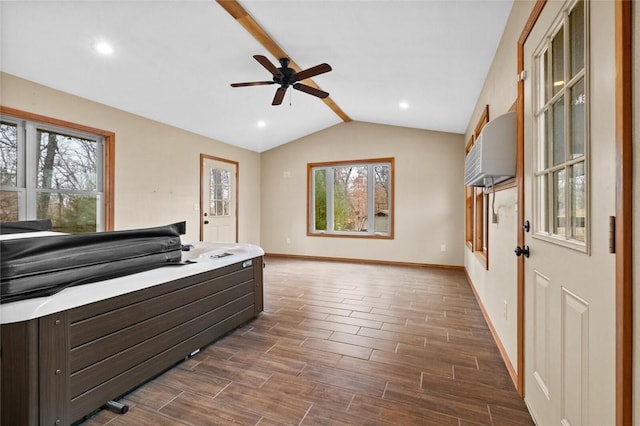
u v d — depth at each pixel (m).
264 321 2.90
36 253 1.50
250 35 2.76
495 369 2.03
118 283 1.71
